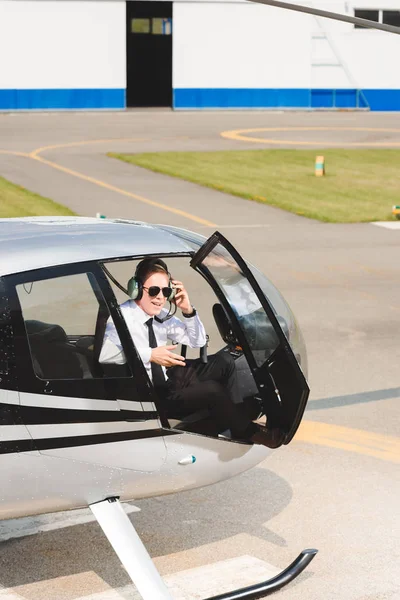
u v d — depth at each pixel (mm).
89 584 8273
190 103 71250
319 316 18438
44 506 7840
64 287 11344
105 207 32312
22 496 7668
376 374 14789
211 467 8336
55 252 7891
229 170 41781
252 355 8031
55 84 68062
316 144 51938
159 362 8102
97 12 67750
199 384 8391
